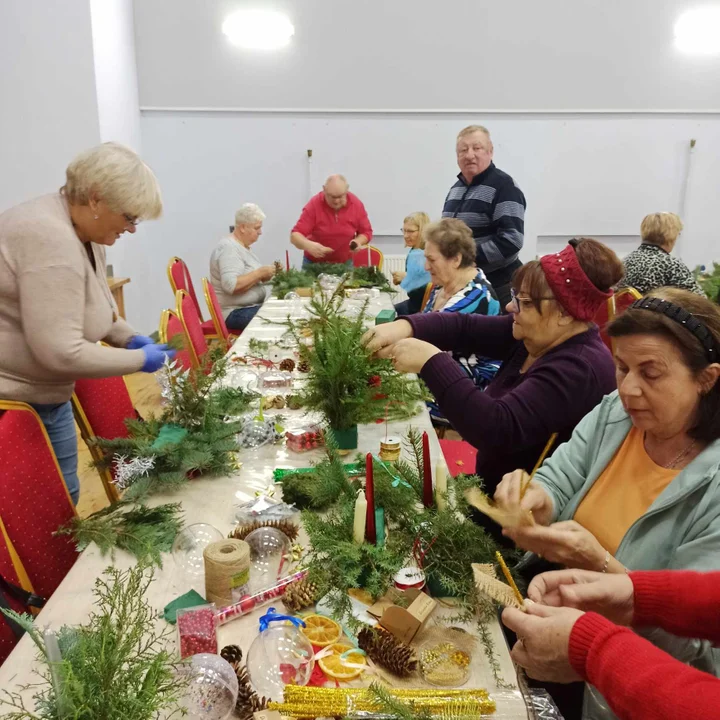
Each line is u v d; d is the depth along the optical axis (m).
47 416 1.95
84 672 0.72
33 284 1.67
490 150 3.73
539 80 6.10
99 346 1.82
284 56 5.98
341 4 5.87
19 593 1.29
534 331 1.60
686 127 6.23
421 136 6.27
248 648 1.02
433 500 1.26
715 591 0.91
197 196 6.31
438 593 1.15
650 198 6.42
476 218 3.77
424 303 3.64
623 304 2.91
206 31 5.85
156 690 0.73
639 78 6.07
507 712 0.89
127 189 1.70
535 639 0.83
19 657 0.98
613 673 0.71
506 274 3.85
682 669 0.69
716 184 6.38
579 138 6.27
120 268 5.41
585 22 5.91
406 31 5.95
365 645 1.00
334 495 1.35
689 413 1.15
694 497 1.14
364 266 5.14
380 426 1.97
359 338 1.71
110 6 5.10
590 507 1.33
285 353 2.85
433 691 0.91
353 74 6.06
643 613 0.94
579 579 0.97
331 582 1.10
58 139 4.80
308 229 5.30
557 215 6.46
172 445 1.53
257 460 1.71
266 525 1.32
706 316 1.08
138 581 0.91
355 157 6.30
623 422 1.34
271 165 6.28
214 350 2.10
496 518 1.16
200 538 1.23
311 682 0.96
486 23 5.93
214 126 6.15
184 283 3.95
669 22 5.89
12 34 4.61
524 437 1.51
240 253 4.66
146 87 5.99
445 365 1.56
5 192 4.86
